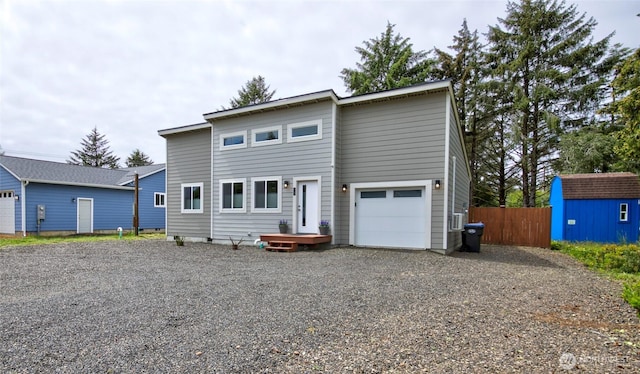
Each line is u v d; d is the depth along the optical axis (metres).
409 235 9.38
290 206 10.65
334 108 10.06
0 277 5.97
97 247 10.78
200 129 13.12
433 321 3.47
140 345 2.88
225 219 11.99
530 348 2.76
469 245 9.75
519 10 19.47
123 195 20.09
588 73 18.22
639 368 2.40
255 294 4.62
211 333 3.16
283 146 10.87
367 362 2.53
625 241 11.12
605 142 15.56
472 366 2.44
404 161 9.45
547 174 20.33
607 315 3.69
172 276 5.96
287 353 2.71
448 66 21.30
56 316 3.69
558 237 13.68
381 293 4.66
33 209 15.92
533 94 18.53
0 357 2.65
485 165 21.97
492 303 4.17
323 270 6.43
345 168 10.26
